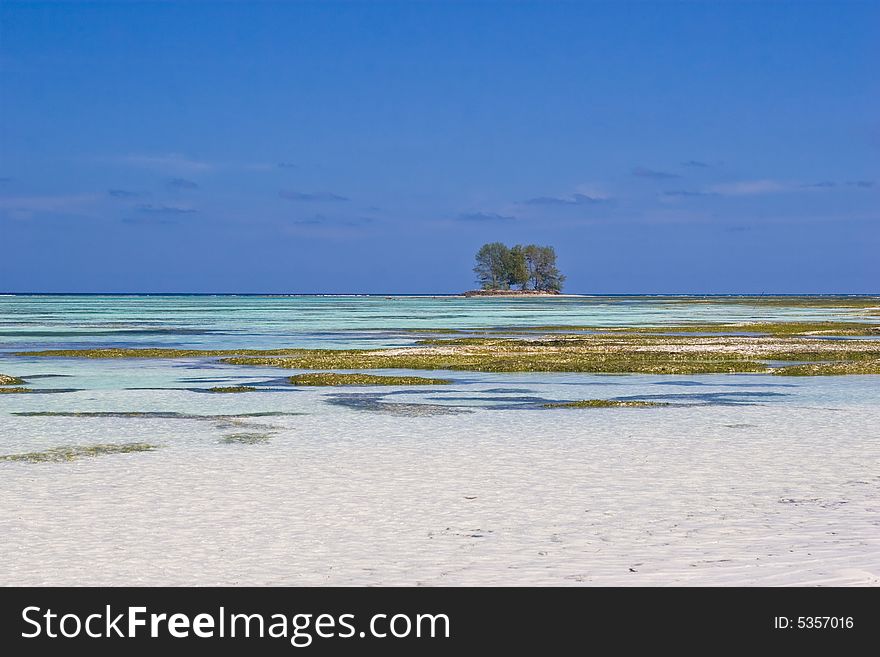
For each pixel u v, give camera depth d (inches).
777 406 1253.7
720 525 614.5
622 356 2037.4
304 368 1872.5
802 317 4515.3
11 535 594.6
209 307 7524.6
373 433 1024.9
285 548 567.5
